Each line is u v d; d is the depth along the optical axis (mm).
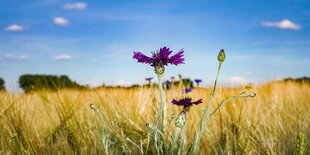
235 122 3787
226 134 3447
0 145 3430
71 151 3367
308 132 3830
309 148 3041
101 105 4609
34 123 4035
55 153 3355
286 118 4742
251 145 3553
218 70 2402
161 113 2516
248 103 5234
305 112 4965
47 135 3785
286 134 3906
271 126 4277
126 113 4293
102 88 6062
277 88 8500
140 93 4809
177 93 4625
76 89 6605
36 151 3330
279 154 3309
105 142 2684
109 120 4051
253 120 4453
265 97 6602
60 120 3889
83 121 4012
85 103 4949
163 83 4844
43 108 5066
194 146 2439
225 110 4242
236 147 3293
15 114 3893
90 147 3422
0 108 4328
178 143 2754
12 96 5500
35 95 6398
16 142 3232
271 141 3494
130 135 3711
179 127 2396
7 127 3701
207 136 3629
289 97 6945
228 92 6082
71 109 4039
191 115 4324
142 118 4234
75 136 3578
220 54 2381
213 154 3373
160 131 2504
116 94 5473
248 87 7184
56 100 5273
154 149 3236
